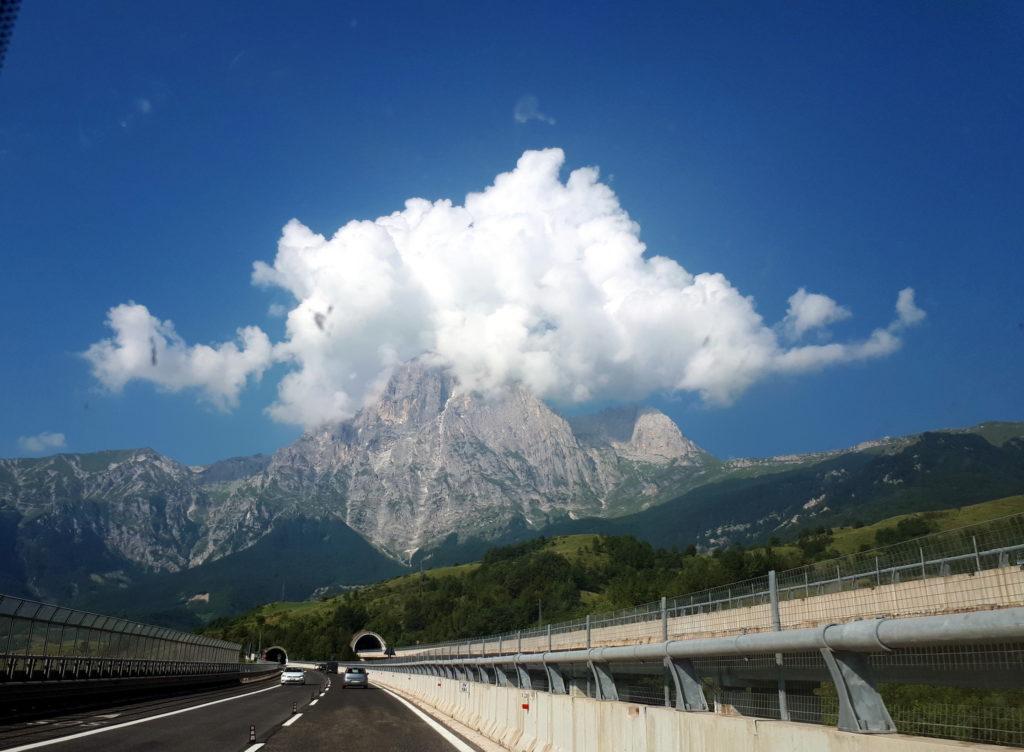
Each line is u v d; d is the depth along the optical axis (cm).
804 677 725
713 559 16625
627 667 1207
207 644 6562
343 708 3400
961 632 495
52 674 3078
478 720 2378
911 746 526
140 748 1694
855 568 1858
